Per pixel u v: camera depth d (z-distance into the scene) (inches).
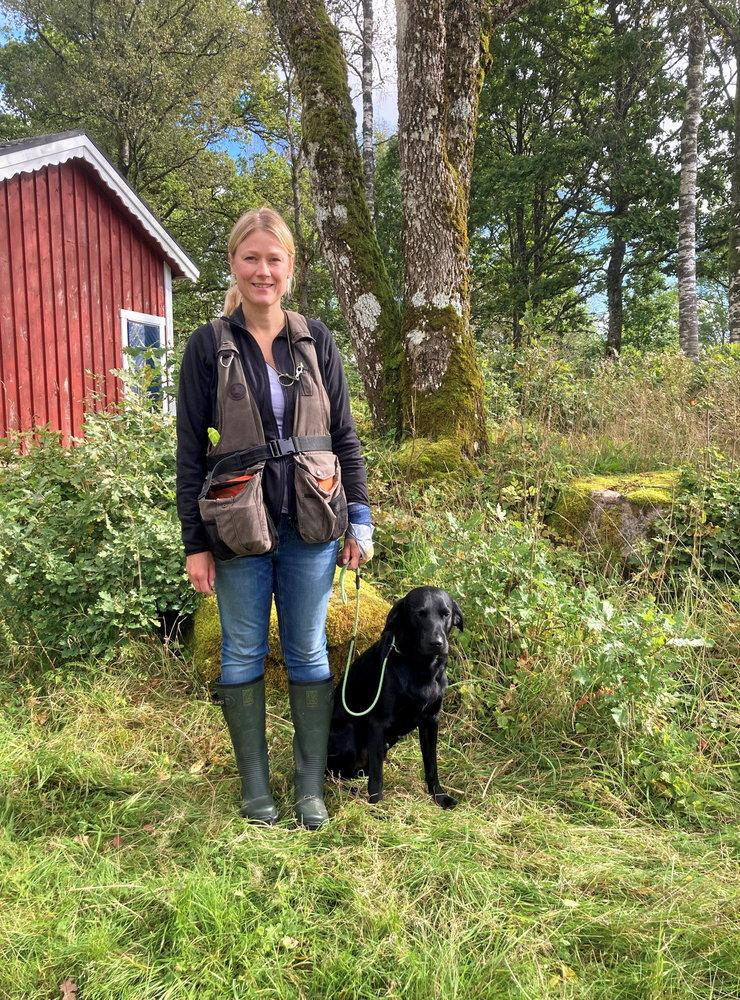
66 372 353.7
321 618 99.9
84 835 93.2
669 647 131.3
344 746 113.0
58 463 167.5
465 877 84.4
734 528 171.2
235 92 802.8
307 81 240.1
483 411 221.8
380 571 162.4
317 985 69.9
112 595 142.7
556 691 119.5
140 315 404.8
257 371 91.7
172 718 122.3
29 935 74.3
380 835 93.4
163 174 845.8
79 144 339.9
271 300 92.0
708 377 284.4
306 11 237.3
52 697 125.5
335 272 245.6
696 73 464.8
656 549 171.5
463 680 127.0
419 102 213.2
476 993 68.5
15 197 323.9
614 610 124.0
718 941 74.4
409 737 123.3
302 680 100.9
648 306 967.6
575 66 823.1
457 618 108.9
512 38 810.2
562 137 741.9
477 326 909.8
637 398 257.4
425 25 209.0
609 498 180.9
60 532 154.1
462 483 197.0
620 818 100.3
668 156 751.7
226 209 943.0
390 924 75.9
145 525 147.9
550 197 906.7
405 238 223.1
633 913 79.0
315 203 246.1
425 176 216.2
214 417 92.0
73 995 68.2
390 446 221.8
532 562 136.7
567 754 114.1
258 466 89.7
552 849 91.4
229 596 95.3
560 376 256.8
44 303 340.5
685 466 191.6
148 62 747.4
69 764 105.4
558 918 79.0
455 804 104.0
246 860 86.4
